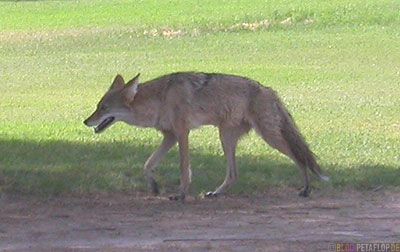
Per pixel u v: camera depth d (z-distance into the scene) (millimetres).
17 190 12883
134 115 12633
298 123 19781
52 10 48156
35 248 9883
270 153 15883
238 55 34469
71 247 9938
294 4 45250
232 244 10086
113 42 38406
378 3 44125
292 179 13836
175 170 14258
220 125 12695
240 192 13102
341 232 10734
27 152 15656
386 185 13617
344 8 43469
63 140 17172
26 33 41094
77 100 24219
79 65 32219
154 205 12336
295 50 35312
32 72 30484
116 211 11930
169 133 12812
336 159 15445
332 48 35469
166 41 38438
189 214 11773
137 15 45188
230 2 47094
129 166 14469
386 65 31188
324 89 25906
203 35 39781
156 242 10188
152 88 12602
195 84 12492
